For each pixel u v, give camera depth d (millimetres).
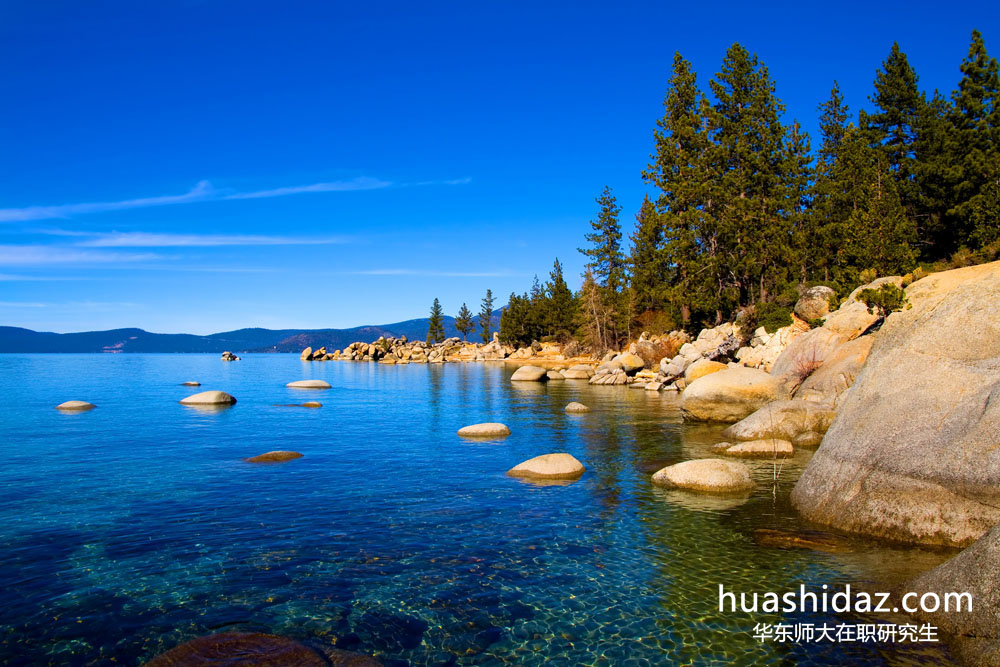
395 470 16641
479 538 10812
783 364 28281
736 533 10898
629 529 11281
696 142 56844
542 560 9727
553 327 115688
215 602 8094
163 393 43094
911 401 10781
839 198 51906
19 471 16188
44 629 7312
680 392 42688
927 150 49469
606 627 7500
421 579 8945
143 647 6902
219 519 11828
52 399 37844
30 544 10273
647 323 77438
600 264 89312
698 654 6852
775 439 19219
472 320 168750
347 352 139875
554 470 15852
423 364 112188
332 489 14391
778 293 52656
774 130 54469
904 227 41000
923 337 11703
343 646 6957
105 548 10117
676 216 57156
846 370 22703
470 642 7121
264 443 21219
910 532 9773
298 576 9016
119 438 22094
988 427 9227
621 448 20172
